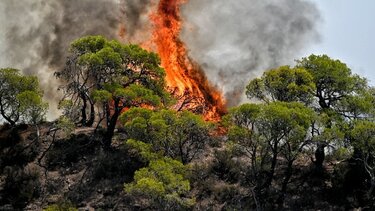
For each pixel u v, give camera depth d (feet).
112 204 123.13
